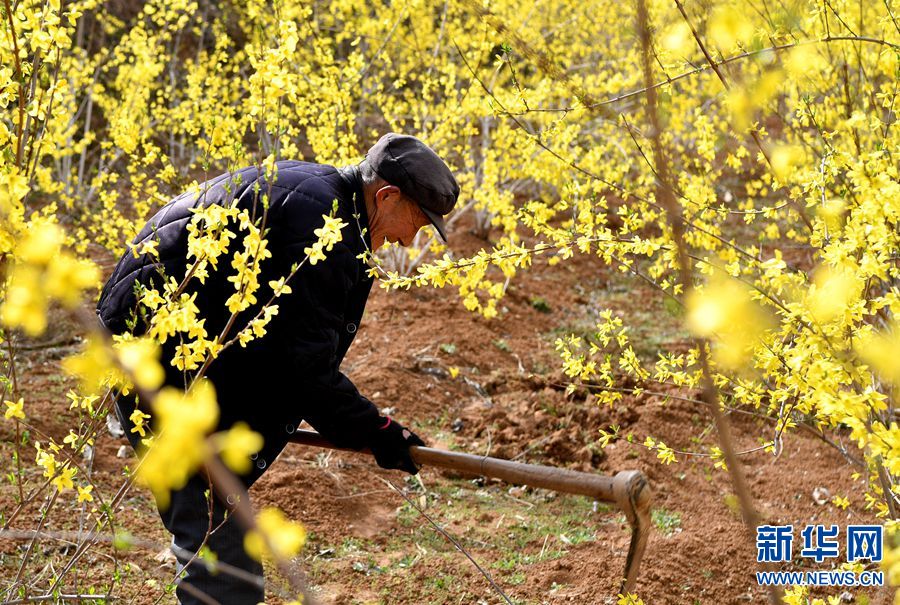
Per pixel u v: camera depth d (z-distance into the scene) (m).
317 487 3.54
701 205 2.89
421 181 2.43
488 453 4.00
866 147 3.49
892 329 2.07
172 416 0.84
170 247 2.25
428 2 6.17
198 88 5.25
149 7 5.86
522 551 3.28
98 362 0.94
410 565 3.13
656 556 3.23
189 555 2.16
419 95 7.62
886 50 2.73
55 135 4.41
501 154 5.07
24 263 1.51
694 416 4.27
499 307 5.60
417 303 5.50
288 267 2.21
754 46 1.84
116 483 3.36
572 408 4.29
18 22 2.01
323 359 2.23
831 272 2.00
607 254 2.63
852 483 3.75
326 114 4.99
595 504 3.65
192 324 1.83
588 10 6.67
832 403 1.70
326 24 7.18
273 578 2.94
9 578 2.61
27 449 3.44
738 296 0.89
